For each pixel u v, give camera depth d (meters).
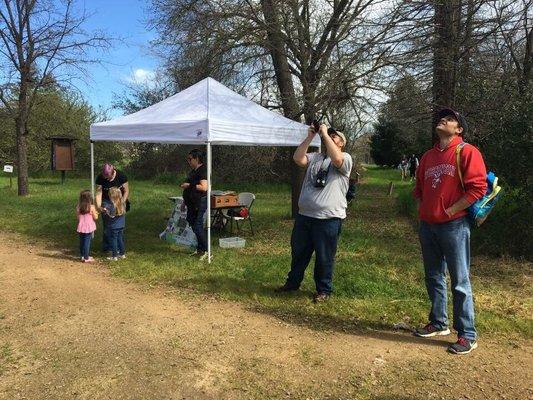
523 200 8.16
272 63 11.86
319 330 4.94
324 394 3.70
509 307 5.70
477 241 8.70
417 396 3.68
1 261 7.59
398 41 9.92
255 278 6.71
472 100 9.80
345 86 10.37
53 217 12.02
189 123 7.68
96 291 6.13
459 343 4.45
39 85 17.91
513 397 3.70
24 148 17.84
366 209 15.40
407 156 39.62
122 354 4.32
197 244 8.34
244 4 10.87
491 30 10.09
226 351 4.41
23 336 4.70
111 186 7.96
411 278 6.82
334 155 5.43
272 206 15.27
